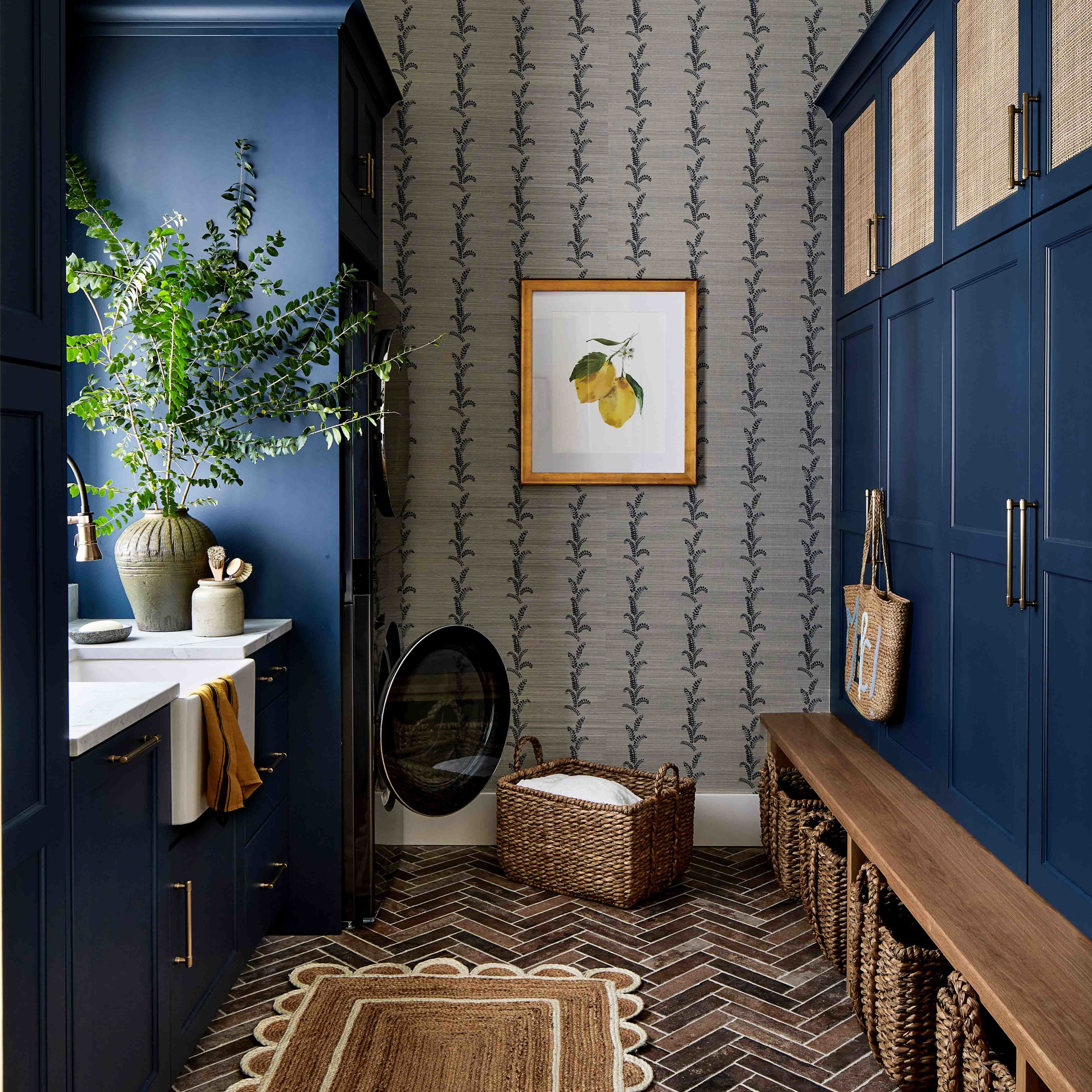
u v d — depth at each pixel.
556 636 3.39
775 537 3.38
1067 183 1.71
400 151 3.31
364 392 2.71
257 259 2.63
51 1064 1.38
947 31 2.28
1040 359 1.82
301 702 2.68
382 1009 2.26
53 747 1.39
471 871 3.14
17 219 1.30
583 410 3.33
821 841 2.60
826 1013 2.25
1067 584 1.73
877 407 2.85
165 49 2.61
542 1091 1.95
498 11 3.29
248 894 2.32
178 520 2.51
